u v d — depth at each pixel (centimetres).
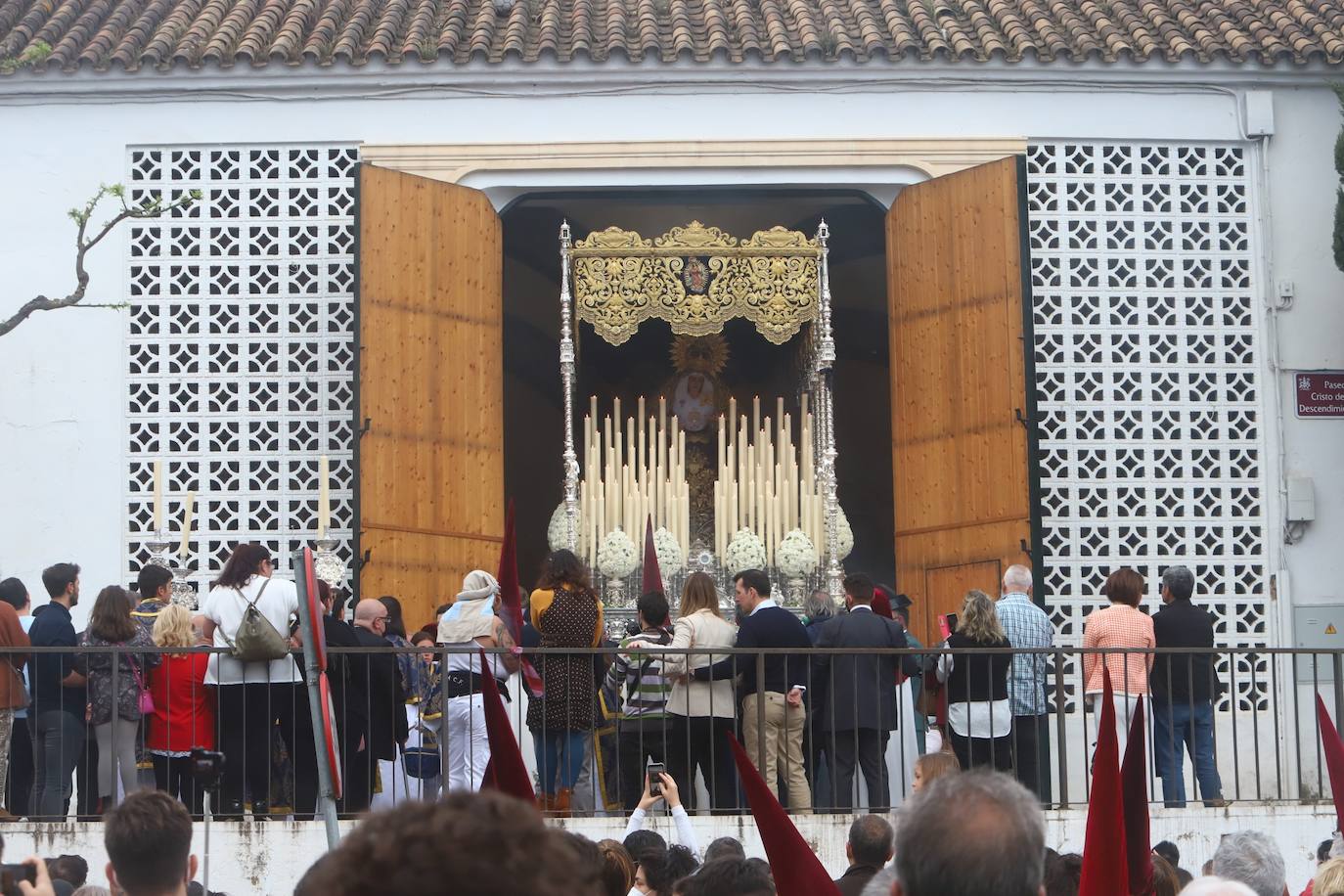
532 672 1220
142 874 575
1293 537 1844
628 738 1286
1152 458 1856
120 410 1808
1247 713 1809
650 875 848
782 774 1276
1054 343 1864
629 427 1859
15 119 1831
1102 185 1870
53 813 1220
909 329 1862
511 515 885
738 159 1850
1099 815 602
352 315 1839
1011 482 1744
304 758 1228
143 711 1227
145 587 1327
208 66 1827
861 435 2533
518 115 1855
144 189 1834
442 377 1794
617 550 1789
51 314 1814
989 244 1788
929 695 1361
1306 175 1881
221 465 1817
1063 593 1848
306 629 890
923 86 1864
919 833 381
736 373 2091
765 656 1281
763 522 1861
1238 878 752
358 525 1702
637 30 1925
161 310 1830
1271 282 1866
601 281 1866
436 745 1331
